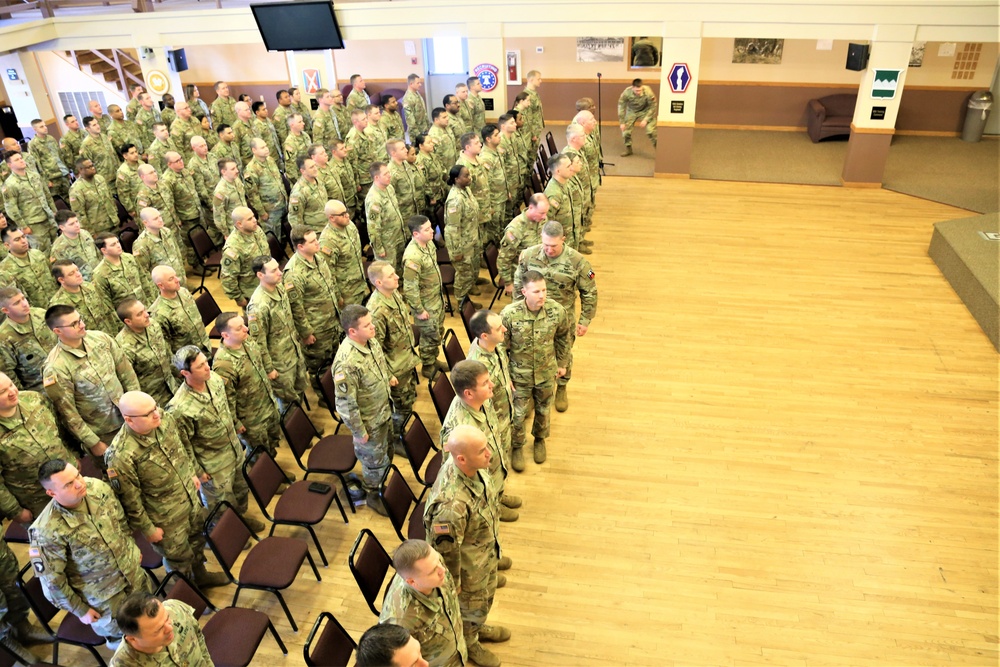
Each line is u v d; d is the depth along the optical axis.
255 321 5.72
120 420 5.51
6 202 8.77
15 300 5.74
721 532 5.27
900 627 4.55
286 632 4.63
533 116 11.62
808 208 10.70
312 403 6.86
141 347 5.76
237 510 5.37
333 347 6.72
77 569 3.98
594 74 15.07
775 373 6.98
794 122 14.45
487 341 4.86
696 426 6.33
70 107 15.64
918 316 7.84
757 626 4.58
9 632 4.64
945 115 13.64
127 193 9.59
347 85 15.61
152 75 12.91
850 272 8.80
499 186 8.94
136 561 4.28
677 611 4.70
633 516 5.44
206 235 8.91
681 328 7.78
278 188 9.23
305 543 4.70
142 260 7.37
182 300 6.11
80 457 5.76
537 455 5.99
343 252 6.99
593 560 5.08
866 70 10.64
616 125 15.34
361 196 10.34
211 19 12.26
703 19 10.70
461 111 11.24
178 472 4.59
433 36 11.57
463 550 4.00
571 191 7.77
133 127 11.98
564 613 4.71
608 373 7.09
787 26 10.47
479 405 4.45
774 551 5.10
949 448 5.97
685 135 11.76
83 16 12.61
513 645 4.51
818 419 6.35
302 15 11.55
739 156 13.12
